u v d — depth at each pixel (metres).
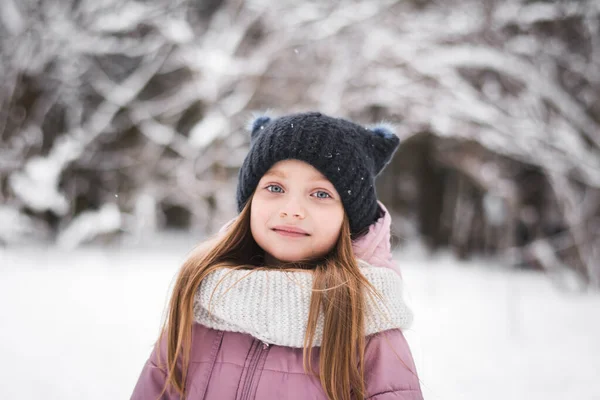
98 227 7.95
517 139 6.89
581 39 7.48
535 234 9.45
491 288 7.09
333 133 1.29
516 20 6.96
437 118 7.35
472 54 6.90
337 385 1.11
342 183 1.26
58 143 8.55
